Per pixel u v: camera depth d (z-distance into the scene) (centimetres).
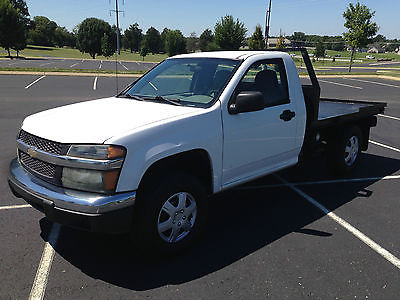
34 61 4791
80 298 269
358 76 2970
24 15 12162
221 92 354
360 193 492
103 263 316
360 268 314
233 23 4250
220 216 418
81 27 7369
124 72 2800
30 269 304
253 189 507
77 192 277
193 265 315
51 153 286
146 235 299
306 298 273
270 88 404
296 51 457
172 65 430
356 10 3469
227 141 351
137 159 280
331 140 530
